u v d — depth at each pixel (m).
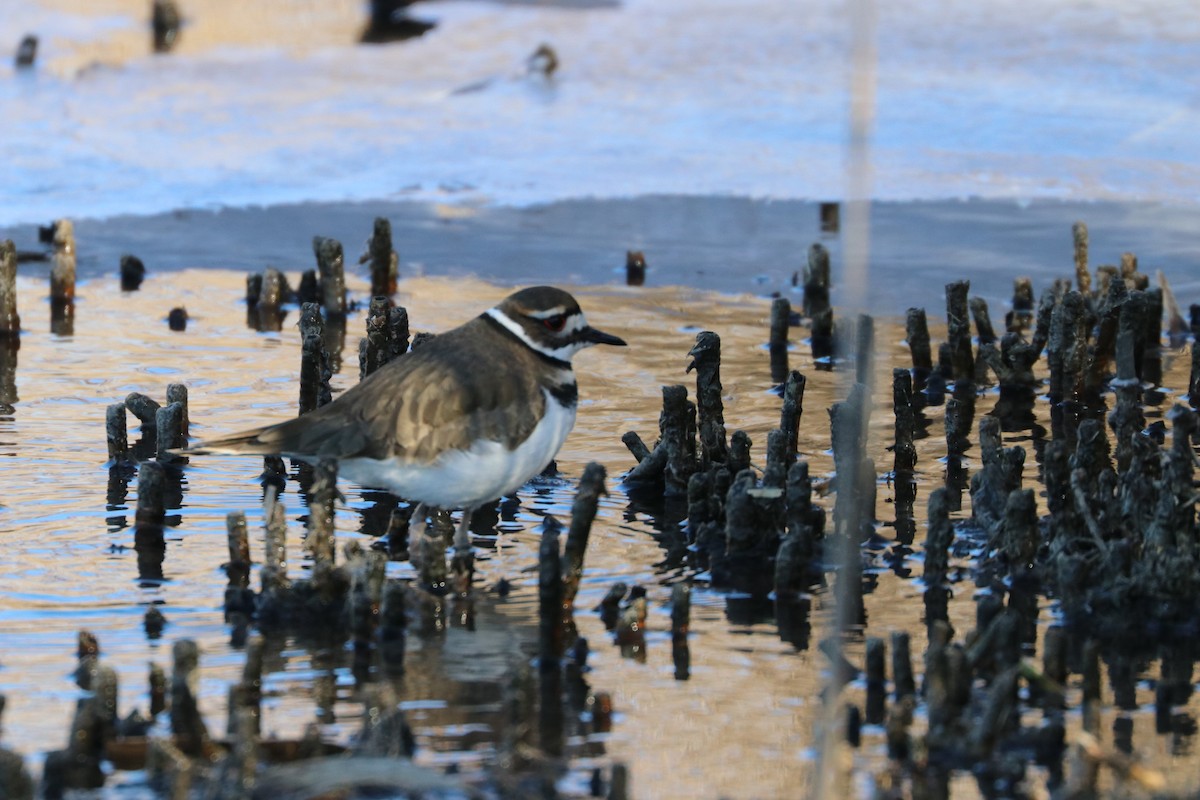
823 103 29.25
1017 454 13.38
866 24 11.18
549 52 31.44
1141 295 17.03
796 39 33.38
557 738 9.80
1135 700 10.36
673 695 10.42
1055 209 23.91
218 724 9.89
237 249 22.41
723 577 12.37
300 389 15.46
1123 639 11.27
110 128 27.83
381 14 37.03
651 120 28.77
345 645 11.17
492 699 10.34
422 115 29.17
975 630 10.92
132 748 9.30
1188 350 18.58
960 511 13.75
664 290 20.88
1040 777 9.30
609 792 8.96
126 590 11.95
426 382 12.20
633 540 13.20
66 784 9.03
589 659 10.97
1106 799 8.60
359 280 21.30
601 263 21.97
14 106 28.77
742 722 10.04
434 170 26.16
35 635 11.12
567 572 11.54
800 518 12.52
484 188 25.36
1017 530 12.21
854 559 12.05
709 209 24.30
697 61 32.19
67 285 19.94
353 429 11.98
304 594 11.50
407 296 20.36
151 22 35.56
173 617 11.49
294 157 26.66
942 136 27.30
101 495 13.93
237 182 25.36
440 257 22.11
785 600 11.98
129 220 23.50
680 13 35.75
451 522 13.49
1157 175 25.31
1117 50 31.19
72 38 33.81
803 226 23.42
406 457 12.05
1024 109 28.30
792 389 14.89
